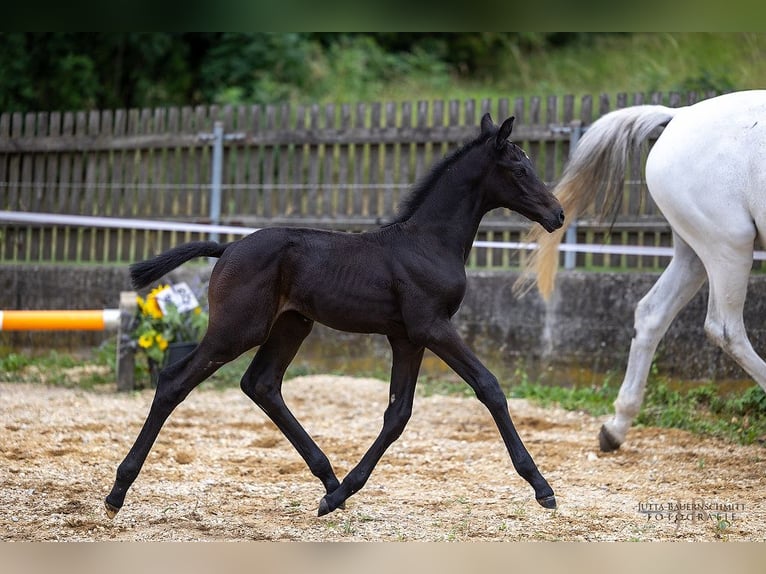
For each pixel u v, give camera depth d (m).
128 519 6.63
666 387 11.09
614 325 11.74
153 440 6.59
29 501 7.00
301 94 22.27
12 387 11.80
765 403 10.30
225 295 6.54
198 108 13.84
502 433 6.66
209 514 6.82
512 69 24.08
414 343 6.72
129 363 11.62
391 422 6.89
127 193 14.10
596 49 23.59
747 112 8.16
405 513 6.97
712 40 21.02
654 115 8.97
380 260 6.67
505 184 6.83
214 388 12.06
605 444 9.07
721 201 8.13
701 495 7.63
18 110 21.41
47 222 13.49
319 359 13.02
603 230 12.25
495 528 6.58
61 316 11.55
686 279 8.85
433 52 24.92
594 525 6.70
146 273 6.77
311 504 7.18
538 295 12.07
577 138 12.14
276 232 6.70
